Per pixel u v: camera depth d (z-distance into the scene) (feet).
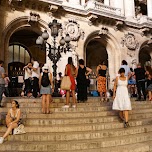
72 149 18.60
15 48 68.49
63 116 25.61
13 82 55.77
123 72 25.07
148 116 29.14
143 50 77.51
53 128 21.91
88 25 60.75
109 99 37.93
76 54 56.75
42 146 18.48
